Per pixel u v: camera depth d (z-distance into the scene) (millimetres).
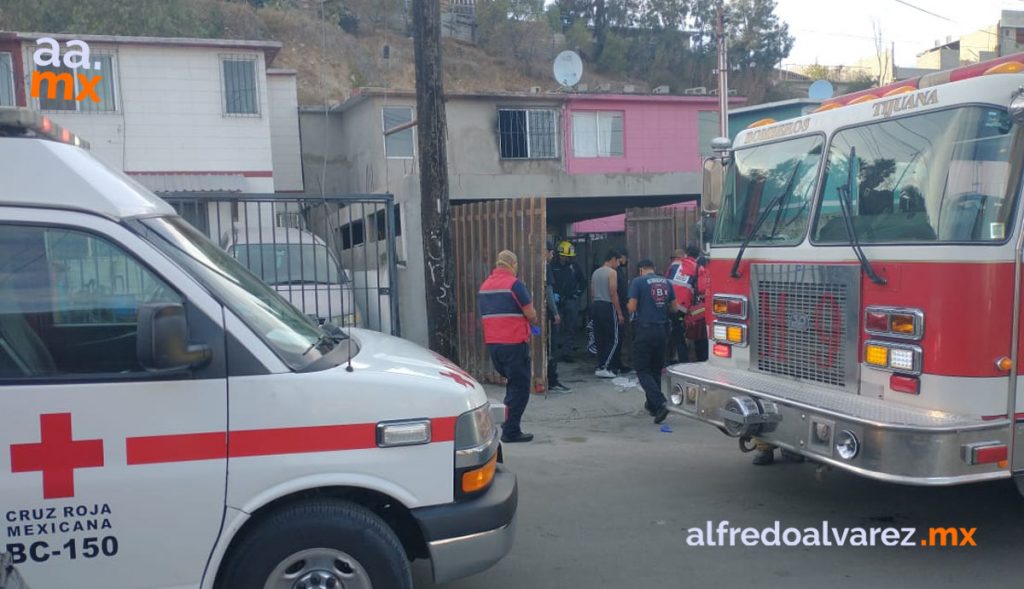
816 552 5027
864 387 4957
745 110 25562
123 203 3451
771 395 5164
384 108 22125
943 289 4449
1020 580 4621
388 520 3809
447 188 8672
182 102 18047
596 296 10742
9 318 3217
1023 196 4355
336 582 3475
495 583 4613
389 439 3490
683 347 10273
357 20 39531
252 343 3387
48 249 3254
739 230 6105
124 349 3279
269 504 3463
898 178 4863
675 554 5008
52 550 3191
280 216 11758
